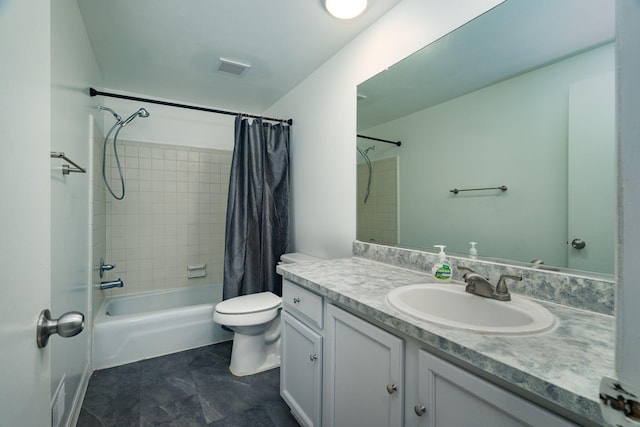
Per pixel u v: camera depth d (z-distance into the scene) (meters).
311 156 2.38
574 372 0.55
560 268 0.99
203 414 1.58
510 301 0.98
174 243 2.99
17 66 0.46
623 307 0.28
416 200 1.51
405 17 1.54
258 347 2.04
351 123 1.94
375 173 1.77
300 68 2.28
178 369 2.03
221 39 1.89
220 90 2.70
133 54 2.06
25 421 0.49
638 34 0.27
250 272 2.46
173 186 2.98
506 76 1.14
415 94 1.50
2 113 0.41
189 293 2.99
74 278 1.52
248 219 2.49
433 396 0.76
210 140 3.15
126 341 2.11
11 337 0.44
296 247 2.63
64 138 1.34
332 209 2.13
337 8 1.54
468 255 1.28
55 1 1.21
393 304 0.93
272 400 1.70
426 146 1.46
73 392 1.50
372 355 0.97
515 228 1.11
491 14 1.18
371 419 0.98
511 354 0.62
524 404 0.57
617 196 0.28
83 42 1.71
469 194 1.27
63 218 1.31
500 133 1.16
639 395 0.26
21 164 0.48
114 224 2.72
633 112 0.27
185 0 1.53
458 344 0.67
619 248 0.28
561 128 0.99
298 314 1.44
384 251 1.64
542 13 1.04
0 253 0.41
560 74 0.99
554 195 1.00
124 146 2.75
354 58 1.89
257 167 2.51
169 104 2.23
